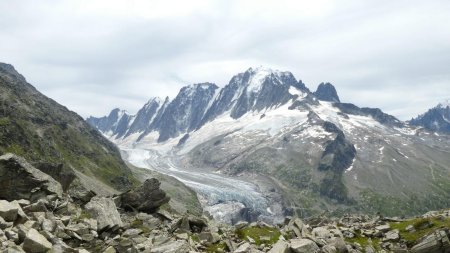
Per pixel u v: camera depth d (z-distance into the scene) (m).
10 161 37.66
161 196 46.84
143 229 39.78
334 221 50.47
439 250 36.97
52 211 36.16
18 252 23.14
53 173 46.91
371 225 46.78
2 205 29.09
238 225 44.03
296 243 35.28
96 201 39.22
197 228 41.03
